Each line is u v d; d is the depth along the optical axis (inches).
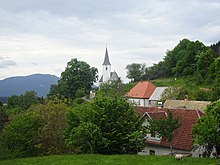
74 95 4881.9
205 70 4451.3
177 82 4874.5
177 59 5890.8
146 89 4205.2
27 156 1115.9
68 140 1051.3
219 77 3673.7
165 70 6097.4
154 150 1425.9
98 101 1137.4
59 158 964.0
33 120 1157.7
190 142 1280.8
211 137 871.1
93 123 1052.5
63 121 1179.9
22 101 3690.9
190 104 1985.7
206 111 915.4
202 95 2760.8
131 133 1064.2
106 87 3998.5
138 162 900.6
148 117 1412.4
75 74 5009.8
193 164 865.5
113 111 1090.1
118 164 879.7
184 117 1444.4
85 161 916.0
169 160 924.6
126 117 1120.8
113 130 1067.3
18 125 1119.0
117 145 1082.7
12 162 928.3
